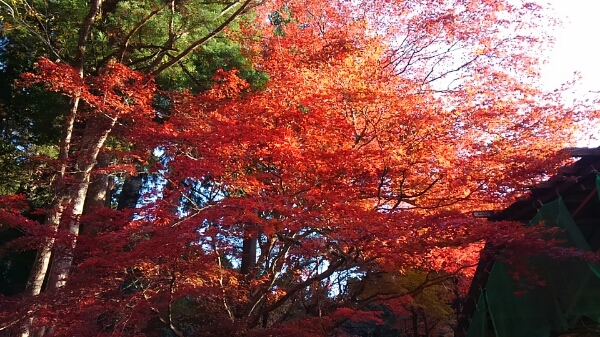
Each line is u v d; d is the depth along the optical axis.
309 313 10.95
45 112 15.17
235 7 14.79
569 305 6.82
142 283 8.54
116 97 10.26
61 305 7.61
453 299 13.88
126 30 13.87
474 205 8.28
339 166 7.65
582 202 7.11
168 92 11.46
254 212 7.55
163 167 8.64
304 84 8.91
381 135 8.06
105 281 7.91
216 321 8.33
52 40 14.56
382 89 8.70
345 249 8.97
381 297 11.64
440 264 9.15
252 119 8.52
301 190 8.00
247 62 13.66
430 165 7.62
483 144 7.86
